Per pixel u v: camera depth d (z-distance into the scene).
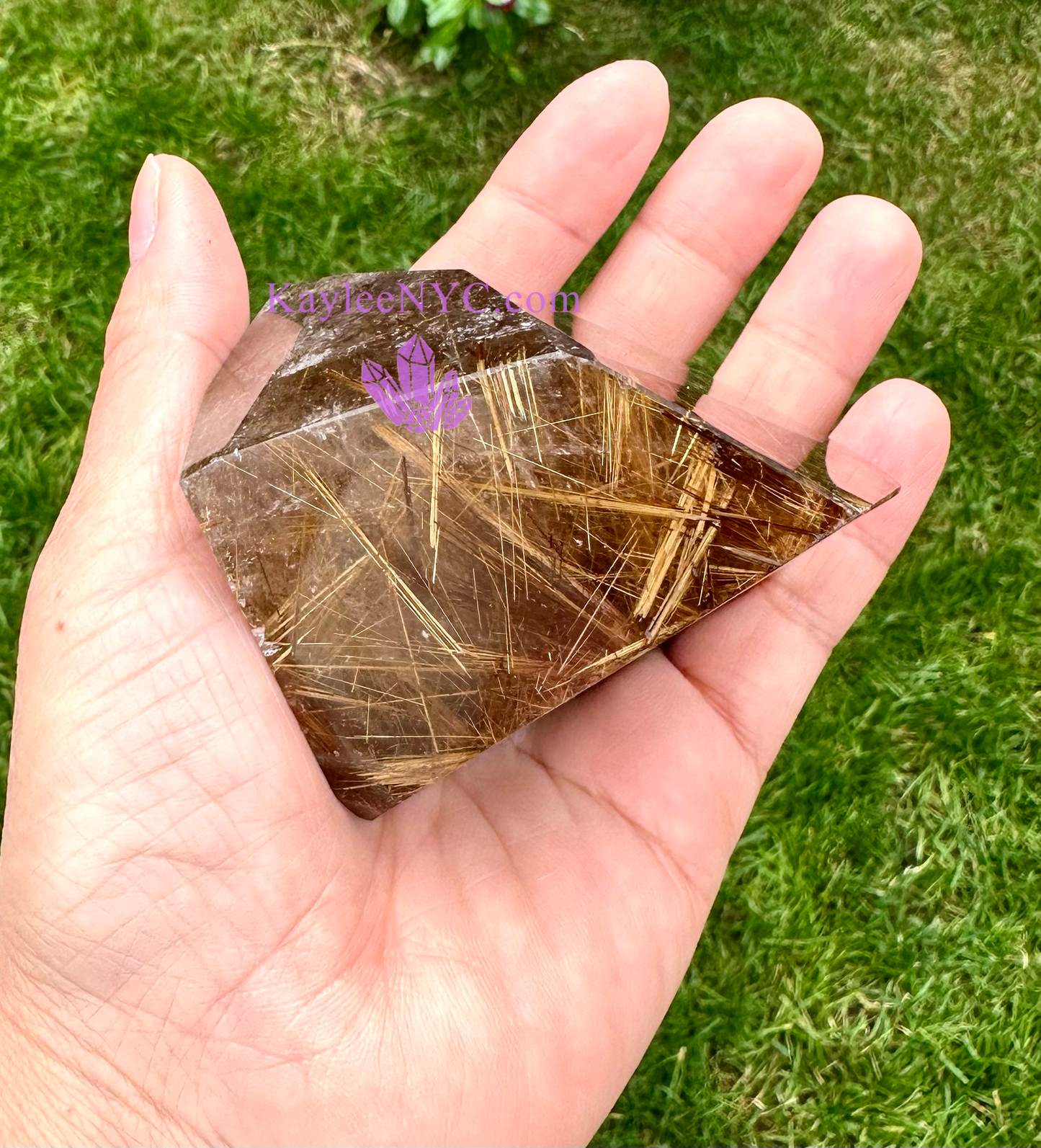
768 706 0.14
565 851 0.12
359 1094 0.11
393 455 0.10
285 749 0.11
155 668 0.11
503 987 0.11
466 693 0.11
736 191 0.15
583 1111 0.11
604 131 0.15
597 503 0.10
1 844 0.11
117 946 0.11
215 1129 0.11
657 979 0.12
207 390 0.12
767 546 0.11
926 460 0.14
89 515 0.11
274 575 0.10
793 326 0.15
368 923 0.11
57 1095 0.11
